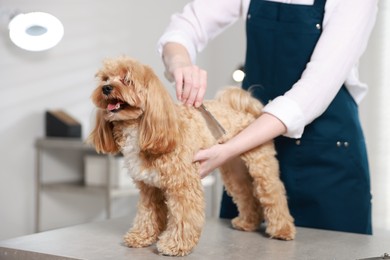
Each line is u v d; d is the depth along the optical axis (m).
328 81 1.34
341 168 1.52
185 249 1.18
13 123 2.91
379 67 2.99
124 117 1.18
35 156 3.02
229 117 1.38
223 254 1.21
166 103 1.16
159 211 1.29
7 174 2.90
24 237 1.35
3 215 2.90
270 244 1.32
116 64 1.21
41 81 3.02
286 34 1.51
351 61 1.37
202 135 1.26
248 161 1.40
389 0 2.96
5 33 2.83
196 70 1.29
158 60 3.64
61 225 3.20
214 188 3.65
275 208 1.39
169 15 3.71
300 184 1.53
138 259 1.15
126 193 2.96
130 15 3.45
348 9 1.37
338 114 1.51
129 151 1.22
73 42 3.15
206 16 1.60
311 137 1.51
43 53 3.01
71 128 2.99
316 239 1.38
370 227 1.58
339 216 1.52
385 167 2.99
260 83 1.57
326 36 1.37
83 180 3.28
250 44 1.58
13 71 2.88
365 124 3.04
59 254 1.18
